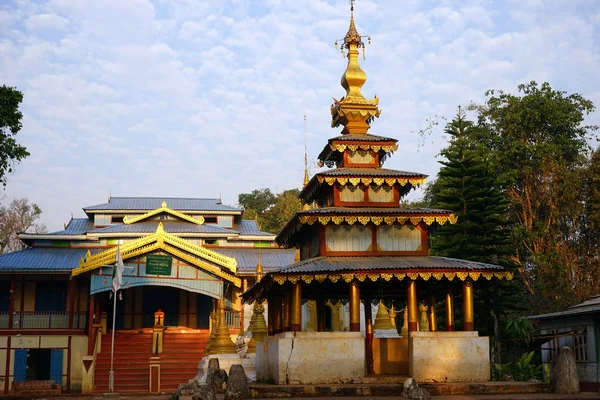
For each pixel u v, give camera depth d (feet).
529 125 182.19
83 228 186.60
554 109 182.50
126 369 135.13
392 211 78.48
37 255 161.68
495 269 74.59
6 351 145.59
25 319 148.36
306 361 70.59
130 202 196.85
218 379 78.43
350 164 85.71
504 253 116.37
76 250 168.45
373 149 85.87
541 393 68.39
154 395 122.21
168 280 139.54
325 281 80.12
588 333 90.99
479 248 114.42
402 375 75.97
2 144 112.88
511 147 176.35
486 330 116.98
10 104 114.73
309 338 71.10
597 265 152.15
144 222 182.39
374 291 87.10
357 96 90.38
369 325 86.28
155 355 135.23
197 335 153.07
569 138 185.26
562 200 163.32
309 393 66.74
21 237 166.30
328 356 70.95
